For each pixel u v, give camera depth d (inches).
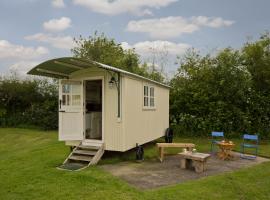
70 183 250.1
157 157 377.1
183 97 614.9
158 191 229.0
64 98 354.9
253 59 588.7
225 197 223.1
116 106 339.3
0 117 823.1
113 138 341.1
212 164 336.5
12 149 523.8
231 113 576.4
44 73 350.9
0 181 266.8
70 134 356.2
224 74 584.4
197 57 649.0
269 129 556.1
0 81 831.1
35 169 303.6
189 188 237.3
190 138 581.3
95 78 353.7
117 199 212.5
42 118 782.5
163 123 511.2
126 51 933.2
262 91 580.7
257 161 355.9
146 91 417.7
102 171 292.5
